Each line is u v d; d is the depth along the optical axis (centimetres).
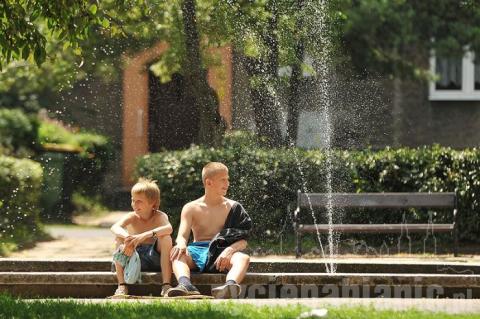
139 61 5103
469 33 6006
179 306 1744
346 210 3703
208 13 4366
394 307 1745
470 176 3666
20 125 5666
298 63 4444
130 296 1977
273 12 4403
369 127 5425
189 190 3666
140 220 2189
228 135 4375
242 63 4453
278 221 3753
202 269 2123
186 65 4431
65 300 1859
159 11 4353
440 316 1638
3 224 3816
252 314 1633
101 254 3619
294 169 3766
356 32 5594
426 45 6112
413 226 3353
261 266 2298
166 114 5425
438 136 6600
